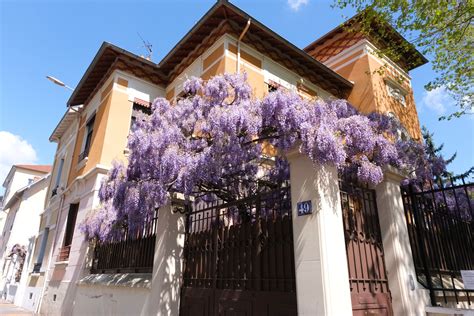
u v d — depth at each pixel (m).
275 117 4.42
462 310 3.77
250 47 9.55
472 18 7.26
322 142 3.76
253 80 9.21
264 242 4.29
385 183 4.52
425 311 4.10
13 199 26.59
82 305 8.06
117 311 6.35
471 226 5.95
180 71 10.94
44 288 11.32
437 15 7.21
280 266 3.97
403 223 4.50
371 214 4.38
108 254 7.93
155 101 6.12
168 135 5.23
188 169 4.82
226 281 4.71
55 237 11.91
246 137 5.00
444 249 5.06
